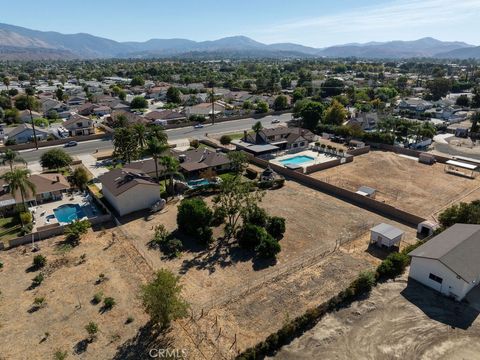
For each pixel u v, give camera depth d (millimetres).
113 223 53375
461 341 31297
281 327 33156
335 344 31109
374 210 57906
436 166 80250
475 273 36312
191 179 70938
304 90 174375
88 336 32312
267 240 44062
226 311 35219
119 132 73688
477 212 47656
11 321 34031
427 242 42062
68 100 158625
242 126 117625
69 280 39969
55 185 62062
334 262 43344
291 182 70500
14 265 42719
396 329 32688
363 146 93312
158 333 32594
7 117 118875
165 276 32781
